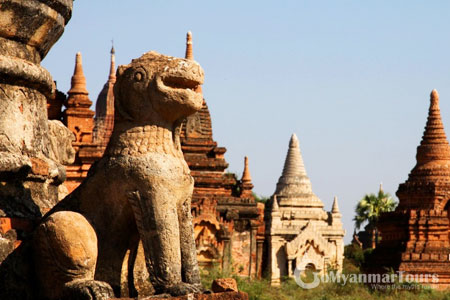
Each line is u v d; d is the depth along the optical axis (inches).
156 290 359.9
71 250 355.6
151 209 361.4
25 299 370.0
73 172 1048.2
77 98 1075.9
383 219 1485.0
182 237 371.6
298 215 1962.4
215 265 1277.1
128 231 376.2
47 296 368.2
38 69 420.2
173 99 369.7
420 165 1498.5
